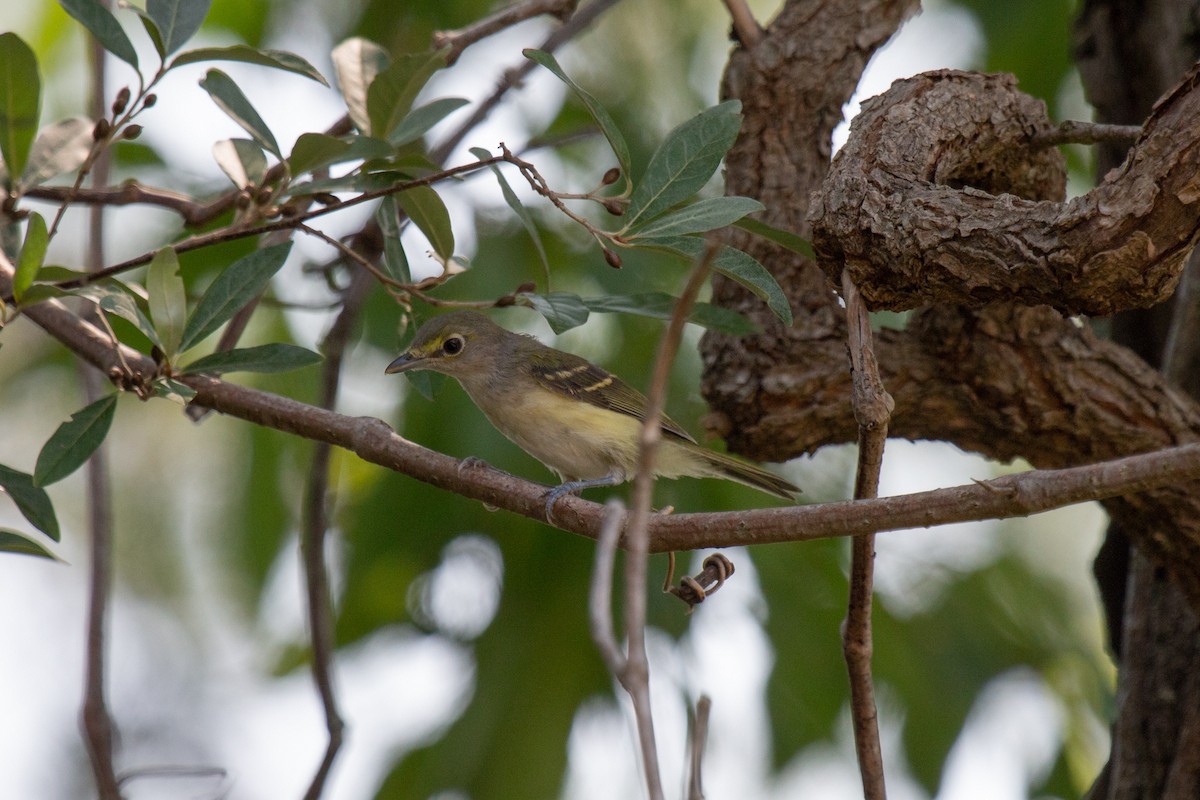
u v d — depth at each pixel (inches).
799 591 462.3
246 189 338.0
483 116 443.8
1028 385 352.5
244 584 512.7
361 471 526.9
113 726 375.2
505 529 466.3
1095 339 355.9
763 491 462.0
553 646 454.0
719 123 303.1
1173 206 249.3
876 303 290.0
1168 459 221.9
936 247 272.4
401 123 351.6
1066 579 589.9
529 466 478.0
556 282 493.4
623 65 545.3
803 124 385.1
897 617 478.6
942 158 301.7
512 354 448.1
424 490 468.1
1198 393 373.1
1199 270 378.9
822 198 289.6
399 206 390.0
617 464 443.8
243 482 506.0
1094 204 255.1
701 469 438.6
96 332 340.8
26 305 299.1
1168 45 396.5
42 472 296.5
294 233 448.5
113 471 631.2
